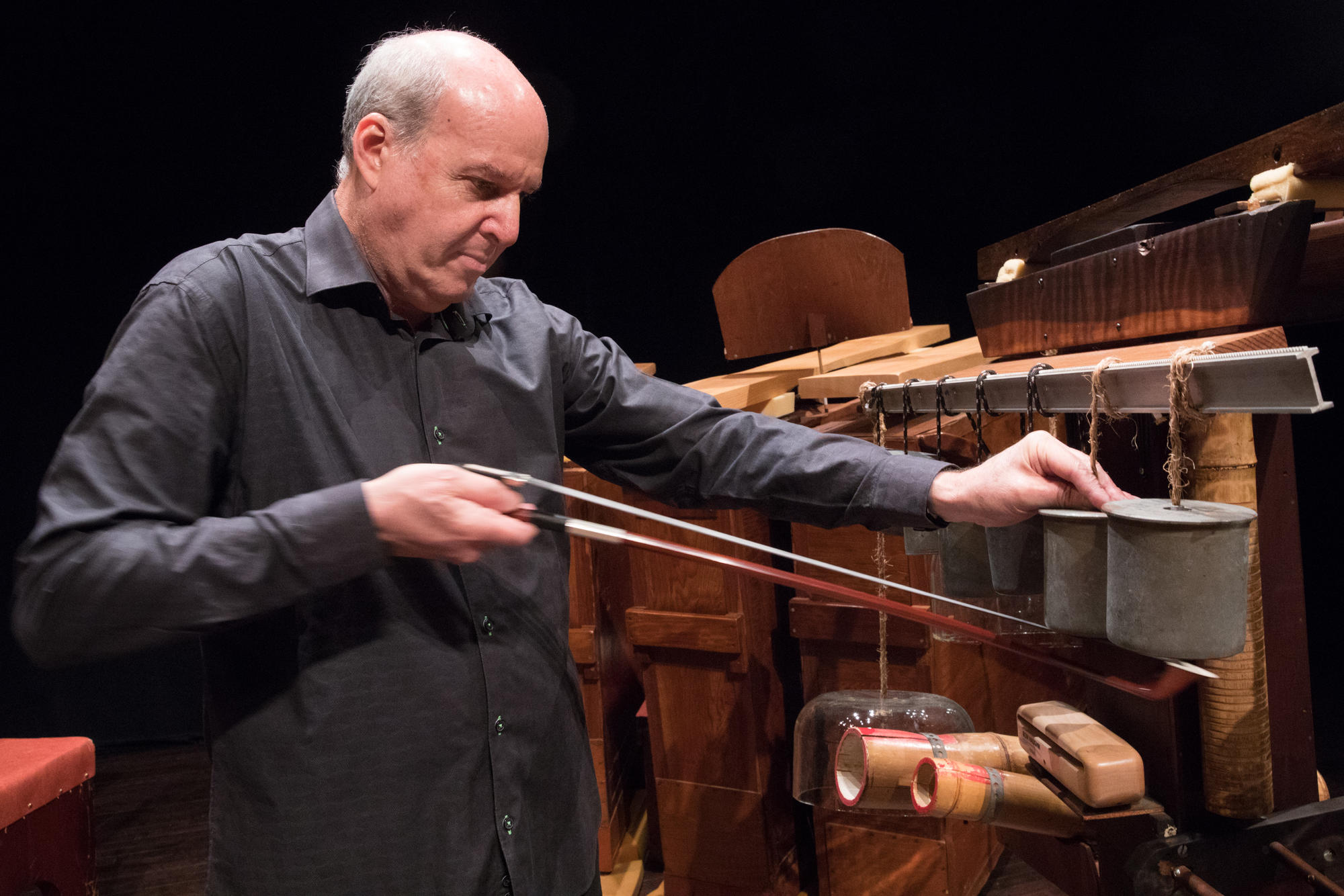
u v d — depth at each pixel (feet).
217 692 3.25
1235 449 3.63
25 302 12.53
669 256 13.20
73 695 12.75
